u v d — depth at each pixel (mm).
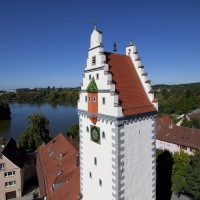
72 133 73625
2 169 45156
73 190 28438
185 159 41594
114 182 20703
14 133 111062
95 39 21734
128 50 25125
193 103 131125
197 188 36219
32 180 53125
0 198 45375
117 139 19828
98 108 21797
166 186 43438
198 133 66125
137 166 21859
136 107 21500
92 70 22297
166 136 71188
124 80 22516
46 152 48969
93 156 23484
